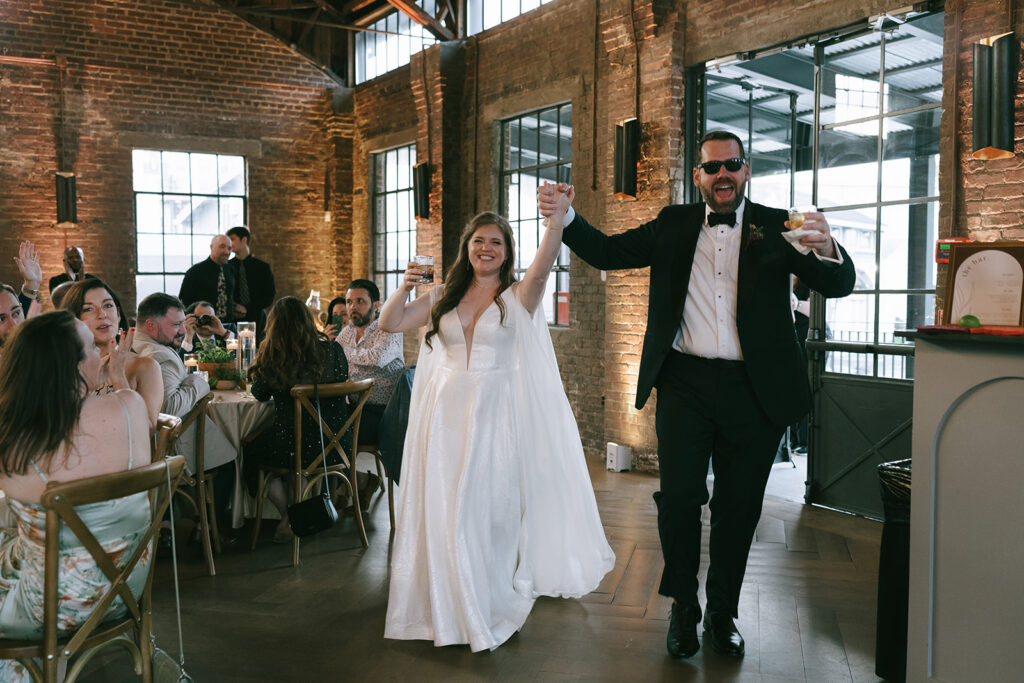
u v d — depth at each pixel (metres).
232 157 11.18
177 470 2.45
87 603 2.28
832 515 5.24
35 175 9.98
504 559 3.35
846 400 5.33
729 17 5.95
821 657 3.11
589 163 7.49
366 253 11.39
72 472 2.27
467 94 9.20
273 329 4.39
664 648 3.19
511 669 3.01
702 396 3.01
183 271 10.99
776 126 8.25
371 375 5.14
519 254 8.66
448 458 3.23
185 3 10.64
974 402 2.29
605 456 7.37
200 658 3.12
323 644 3.25
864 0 5.03
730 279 3.02
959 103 4.48
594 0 7.33
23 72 9.87
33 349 2.22
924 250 4.89
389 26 10.73
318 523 4.04
